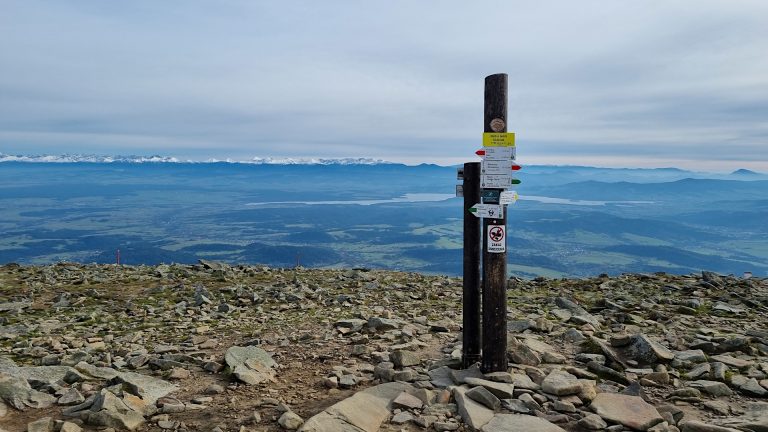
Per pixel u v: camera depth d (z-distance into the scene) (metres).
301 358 6.44
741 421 4.27
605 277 14.45
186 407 4.83
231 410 4.78
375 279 14.87
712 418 4.46
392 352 6.10
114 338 8.20
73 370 5.55
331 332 7.76
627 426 4.31
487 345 5.31
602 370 5.53
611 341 6.33
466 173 5.53
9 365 5.75
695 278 13.61
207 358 6.46
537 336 7.10
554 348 6.52
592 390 4.95
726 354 6.27
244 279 14.73
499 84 4.90
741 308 9.48
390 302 10.97
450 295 12.05
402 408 4.71
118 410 4.58
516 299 10.84
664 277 13.97
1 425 4.39
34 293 12.44
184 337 8.10
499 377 5.11
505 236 5.19
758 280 13.29
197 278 14.71
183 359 6.45
